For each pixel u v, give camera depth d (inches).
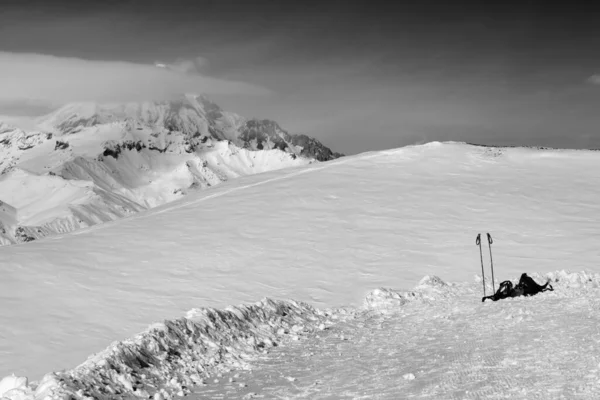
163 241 1968.5
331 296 1374.3
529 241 1776.6
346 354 511.5
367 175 2780.5
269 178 2994.6
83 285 1526.8
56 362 1039.6
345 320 718.5
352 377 420.2
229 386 418.9
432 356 463.8
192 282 1537.9
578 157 2933.1
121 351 454.3
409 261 1643.7
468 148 3174.2
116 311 1326.3
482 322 599.8
